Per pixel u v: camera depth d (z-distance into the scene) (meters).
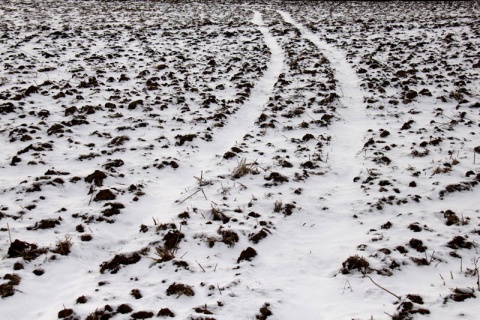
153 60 13.46
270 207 5.56
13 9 22.98
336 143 7.88
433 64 12.84
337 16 23.77
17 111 8.54
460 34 16.78
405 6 28.22
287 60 13.72
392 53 14.33
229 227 4.99
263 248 4.74
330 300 3.92
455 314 3.54
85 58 13.24
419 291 3.93
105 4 27.91
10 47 13.91
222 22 21.14
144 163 6.80
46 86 10.31
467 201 5.63
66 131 7.76
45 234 4.77
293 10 26.92
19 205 5.31
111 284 4.06
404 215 5.31
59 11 23.28
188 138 7.69
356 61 13.61
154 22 20.94
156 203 5.71
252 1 32.41
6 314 3.59
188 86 11.06
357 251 4.62
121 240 4.85
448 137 7.71
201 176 6.11
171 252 4.51
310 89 10.72
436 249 4.56
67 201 5.55
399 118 8.97
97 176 6.01
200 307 3.67
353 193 6.00
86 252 4.55
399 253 4.51
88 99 9.64
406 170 6.51
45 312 3.66
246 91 10.75
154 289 3.96
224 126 8.63
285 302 3.83
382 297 3.88
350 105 9.95
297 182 6.28
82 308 3.63
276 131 8.40
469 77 11.41
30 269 4.16
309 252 4.70
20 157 6.59
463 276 4.14
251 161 6.94
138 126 8.35
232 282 4.04
